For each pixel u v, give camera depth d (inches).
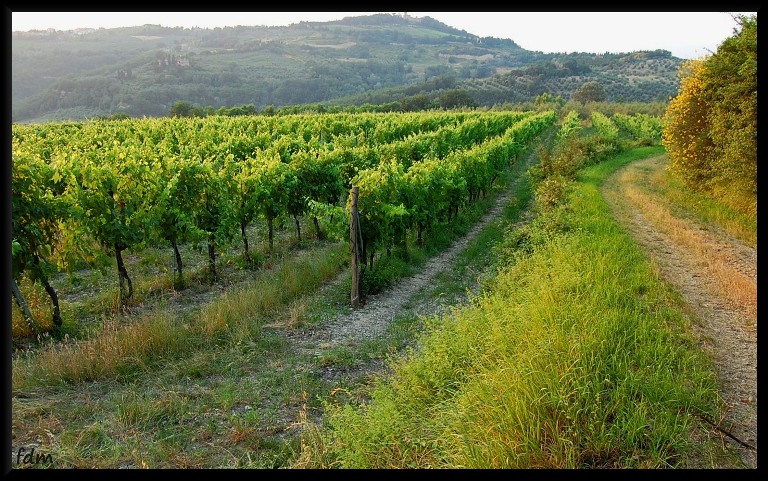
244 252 452.1
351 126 1229.1
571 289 298.7
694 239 500.7
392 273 410.0
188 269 442.6
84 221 335.6
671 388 201.6
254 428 208.8
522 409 174.6
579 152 1127.0
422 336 263.7
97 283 402.6
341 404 229.1
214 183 413.4
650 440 173.9
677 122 772.0
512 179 1023.0
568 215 521.0
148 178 371.9
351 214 363.9
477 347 230.8
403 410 200.4
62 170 343.6
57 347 281.3
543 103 3580.2
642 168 1084.5
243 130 1163.9
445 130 1005.8
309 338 305.9
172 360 266.7
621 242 445.1
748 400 214.4
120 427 207.5
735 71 580.7
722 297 343.6
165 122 1270.9
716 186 669.9
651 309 306.2
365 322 335.0
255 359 274.1
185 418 217.5
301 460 176.7
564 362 200.4
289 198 510.9
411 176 487.8
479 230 613.6
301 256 487.2
